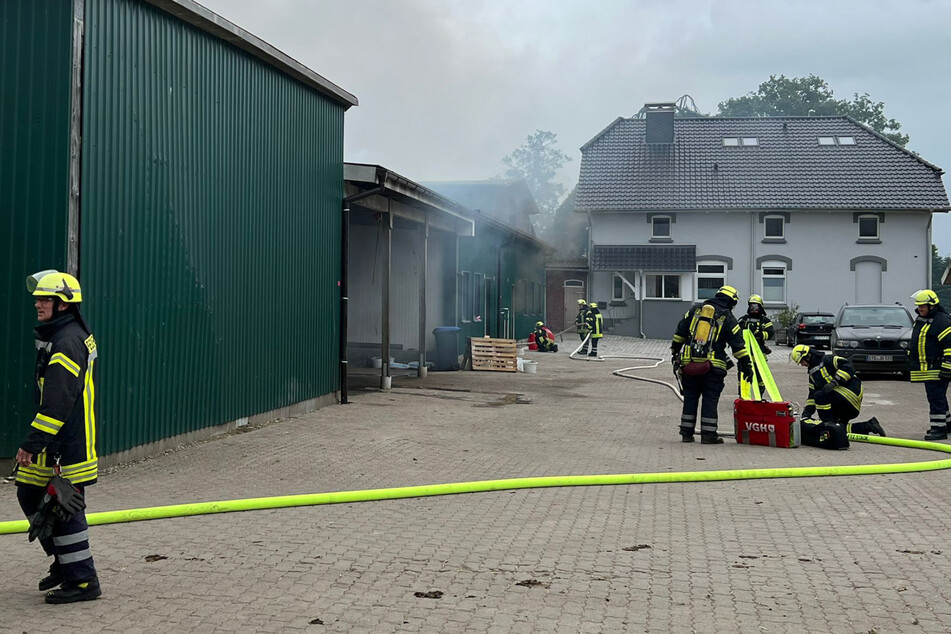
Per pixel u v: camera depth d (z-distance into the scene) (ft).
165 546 19.29
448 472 28.84
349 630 14.48
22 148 25.76
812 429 35.37
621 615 15.42
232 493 25.00
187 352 31.73
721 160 137.08
